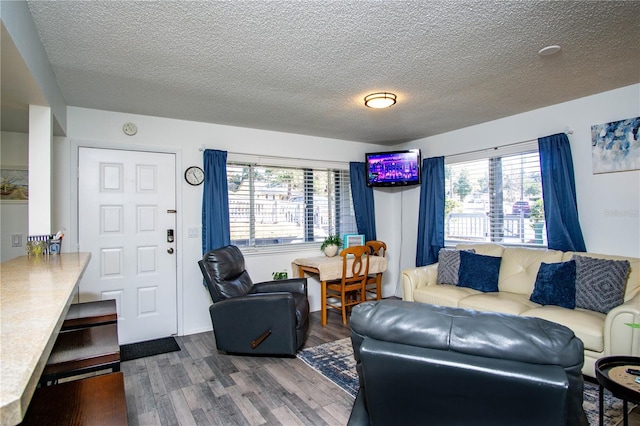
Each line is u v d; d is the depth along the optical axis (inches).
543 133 135.1
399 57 89.8
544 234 137.2
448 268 144.9
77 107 125.6
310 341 131.4
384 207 205.5
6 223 121.3
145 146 136.9
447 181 177.2
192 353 121.6
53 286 50.0
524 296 122.4
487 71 99.5
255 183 163.9
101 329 70.4
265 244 165.6
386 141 194.9
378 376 41.3
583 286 106.5
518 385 34.6
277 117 142.6
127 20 71.0
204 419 81.0
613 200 117.3
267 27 74.5
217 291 119.3
